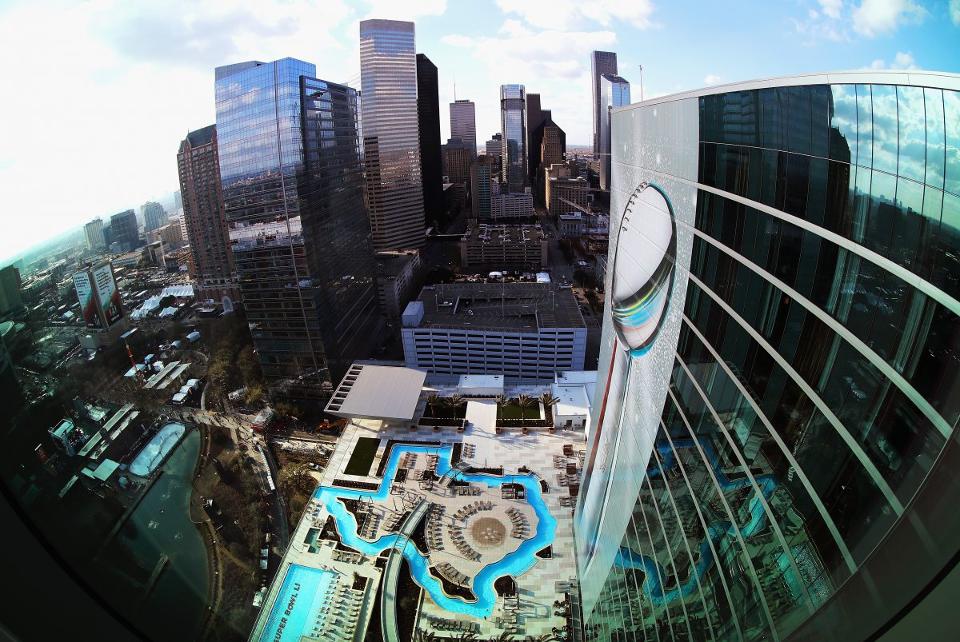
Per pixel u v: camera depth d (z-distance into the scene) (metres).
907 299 24.55
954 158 22.05
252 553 96.44
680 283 51.16
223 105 134.50
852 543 26.58
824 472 29.75
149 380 109.94
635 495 63.44
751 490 37.91
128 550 69.44
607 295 84.56
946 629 17.94
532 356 163.75
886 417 25.30
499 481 113.81
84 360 83.94
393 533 101.31
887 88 25.61
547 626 84.06
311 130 140.12
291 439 135.25
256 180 133.88
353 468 117.62
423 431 129.50
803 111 31.98
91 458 76.31
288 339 146.62
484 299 187.25
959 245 21.83
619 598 67.62
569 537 100.25
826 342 30.22
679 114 50.47
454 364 169.88
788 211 33.75
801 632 28.86
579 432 128.25
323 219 148.50
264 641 82.00
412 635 83.25
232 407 138.50
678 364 51.53
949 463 18.97
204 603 81.69
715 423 43.62
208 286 156.00
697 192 47.28
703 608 45.28
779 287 34.69
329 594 89.62
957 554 17.70
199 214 152.62
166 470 101.19
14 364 53.56
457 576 92.62
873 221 26.84
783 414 34.19
